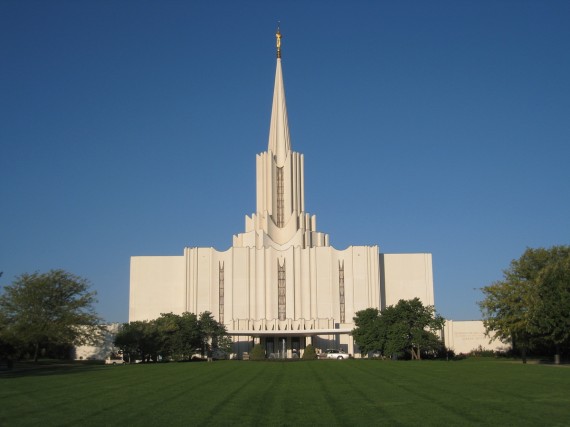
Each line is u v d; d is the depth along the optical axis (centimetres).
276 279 12562
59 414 2878
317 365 7125
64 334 8538
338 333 11500
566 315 6378
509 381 4450
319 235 13312
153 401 3341
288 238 13100
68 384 4525
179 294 12850
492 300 8106
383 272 13025
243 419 2673
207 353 10669
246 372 5828
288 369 6309
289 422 2592
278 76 13988
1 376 5516
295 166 13625
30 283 8581
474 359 9412
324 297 12525
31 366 7831
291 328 11788
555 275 6650
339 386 4181
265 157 13588
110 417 2770
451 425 2497
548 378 4719
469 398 3372
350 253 12688
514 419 2630
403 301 9269
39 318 8525
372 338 9325
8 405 3234
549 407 2983
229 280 12581
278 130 13812
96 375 5588
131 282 12925
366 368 6316
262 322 11806
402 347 8894
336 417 2725
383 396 3516
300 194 13600
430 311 9225
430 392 3706
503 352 11450
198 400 3372
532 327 6725
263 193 13462
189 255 12744
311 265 12656
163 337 9500
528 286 7625
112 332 10756
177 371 6131
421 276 12988
